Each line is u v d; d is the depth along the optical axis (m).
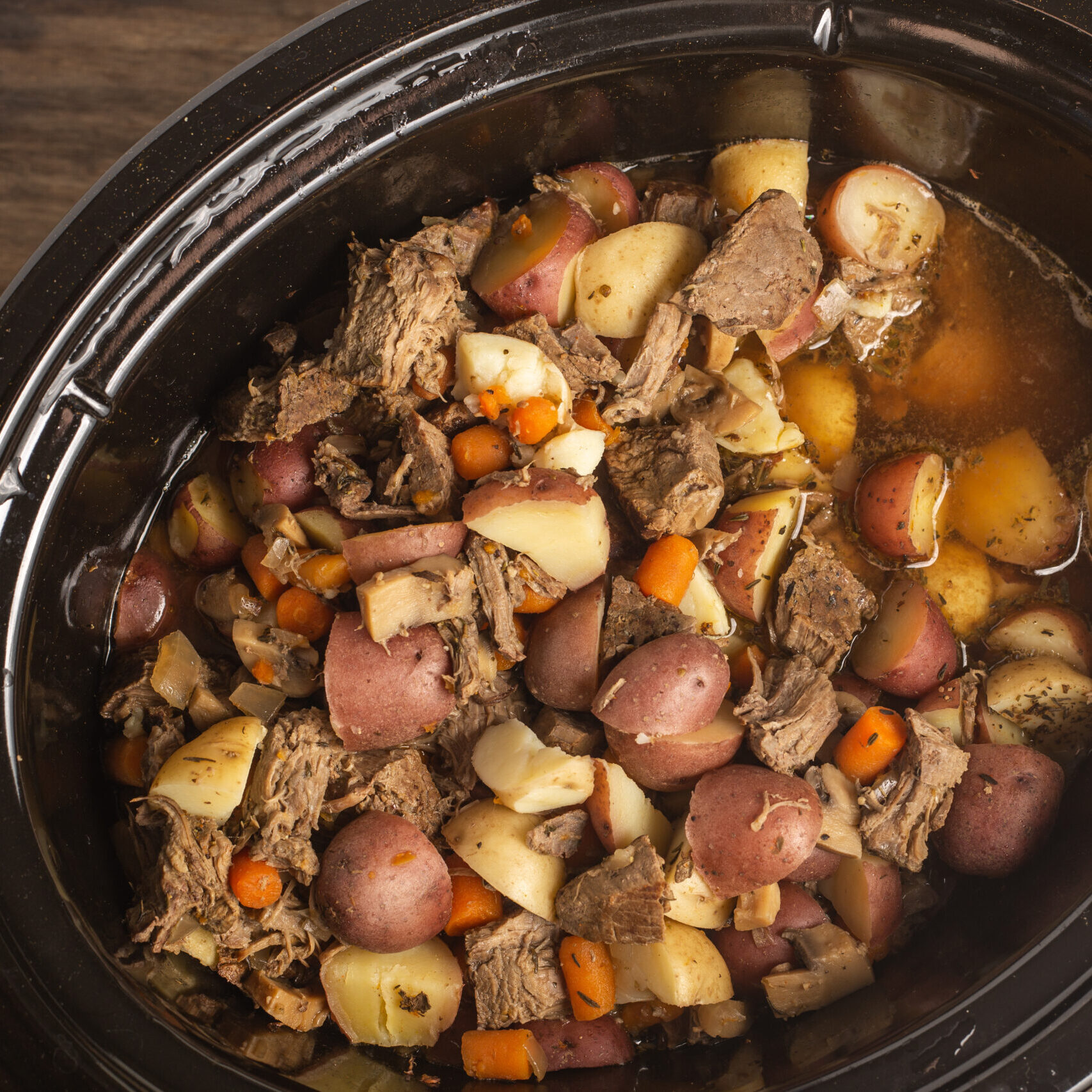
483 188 0.87
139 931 0.82
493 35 0.82
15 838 0.80
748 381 0.88
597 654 0.84
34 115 0.94
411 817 0.84
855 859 0.84
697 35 0.83
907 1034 0.79
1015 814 0.84
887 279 0.88
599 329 0.87
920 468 0.87
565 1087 0.83
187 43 0.94
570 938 0.84
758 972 0.84
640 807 0.84
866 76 0.84
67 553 0.82
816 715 0.85
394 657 0.83
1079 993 0.79
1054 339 0.87
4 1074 0.79
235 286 0.83
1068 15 0.83
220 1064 0.80
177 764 0.83
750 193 0.88
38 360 0.81
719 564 0.87
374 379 0.85
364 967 0.83
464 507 0.84
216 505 0.86
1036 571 0.87
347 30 0.82
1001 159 0.86
